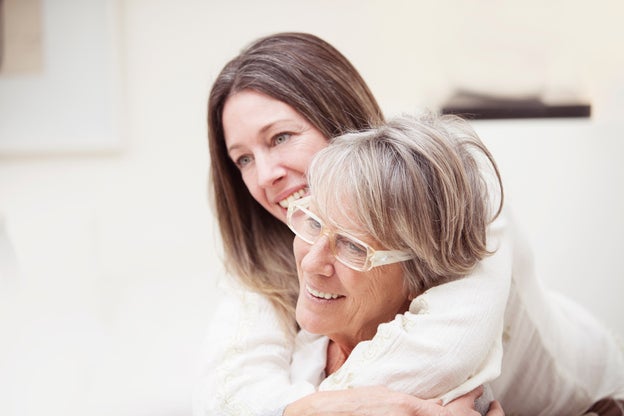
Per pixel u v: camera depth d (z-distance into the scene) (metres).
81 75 2.83
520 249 1.34
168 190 2.90
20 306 2.33
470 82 2.72
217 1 2.84
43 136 2.85
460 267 1.12
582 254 2.40
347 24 2.84
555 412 1.50
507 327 1.37
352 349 1.23
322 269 1.09
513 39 2.69
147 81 2.86
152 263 2.85
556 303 1.63
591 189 2.42
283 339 1.34
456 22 2.74
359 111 1.42
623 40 2.66
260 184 1.35
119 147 2.85
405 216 1.04
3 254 2.45
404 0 2.79
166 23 2.84
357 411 1.01
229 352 1.28
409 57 2.81
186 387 2.07
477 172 1.13
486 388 1.24
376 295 1.12
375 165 1.05
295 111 1.35
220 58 2.87
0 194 2.86
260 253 1.47
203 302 2.62
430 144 1.06
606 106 2.61
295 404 1.08
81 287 2.47
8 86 2.83
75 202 2.88
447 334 1.07
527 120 2.56
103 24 2.81
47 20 2.82
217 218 1.51
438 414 1.01
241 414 1.16
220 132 1.45
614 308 2.39
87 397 2.04
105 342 2.29
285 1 2.85
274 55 1.37
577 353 1.55
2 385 2.07
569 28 2.67
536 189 2.41
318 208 1.08
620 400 1.56
